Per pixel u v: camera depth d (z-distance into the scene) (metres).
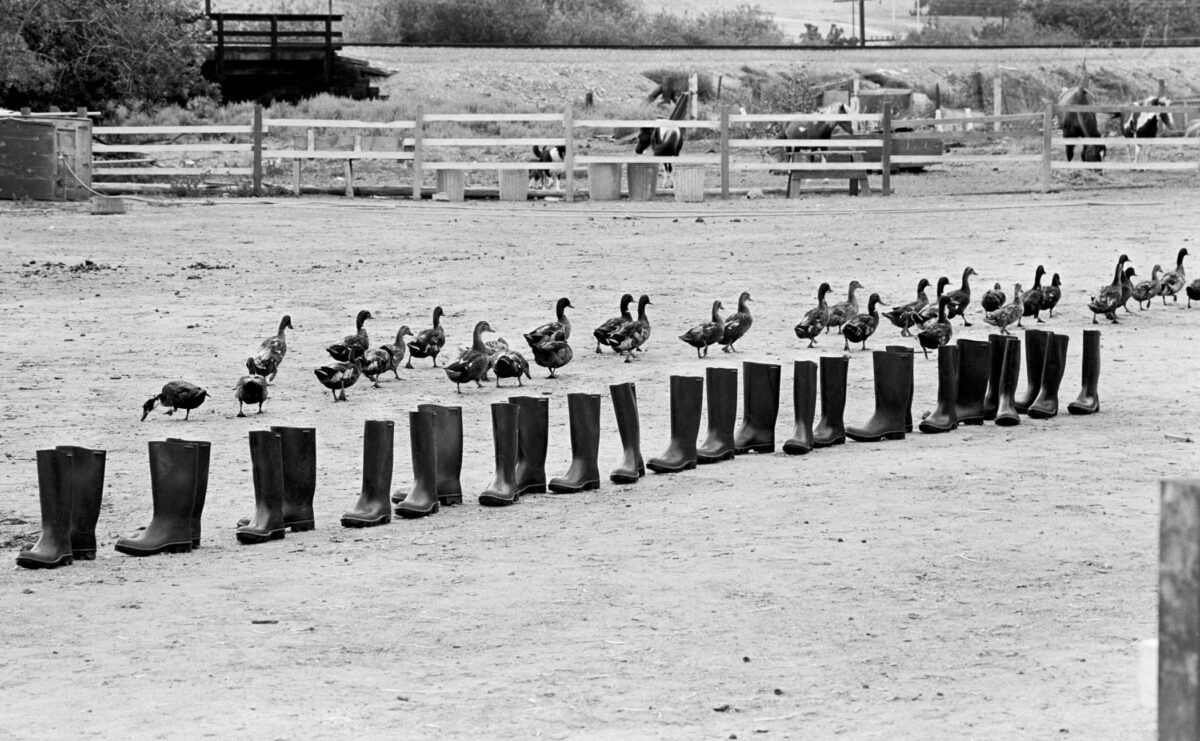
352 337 19.25
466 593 10.55
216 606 10.44
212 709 8.17
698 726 7.64
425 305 24.95
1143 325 22.73
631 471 14.30
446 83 65.06
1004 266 28.22
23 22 52.50
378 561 11.65
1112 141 41.31
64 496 11.91
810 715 7.73
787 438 15.91
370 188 44.41
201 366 20.30
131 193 43.97
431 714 7.99
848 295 23.72
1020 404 17.11
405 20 89.31
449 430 13.68
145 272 28.92
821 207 38.94
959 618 9.43
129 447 15.95
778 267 28.62
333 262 30.19
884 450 15.23
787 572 10.68
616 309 24.31
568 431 16.48
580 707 8.03
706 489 13.77
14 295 26.19
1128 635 8.91
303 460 12.89
